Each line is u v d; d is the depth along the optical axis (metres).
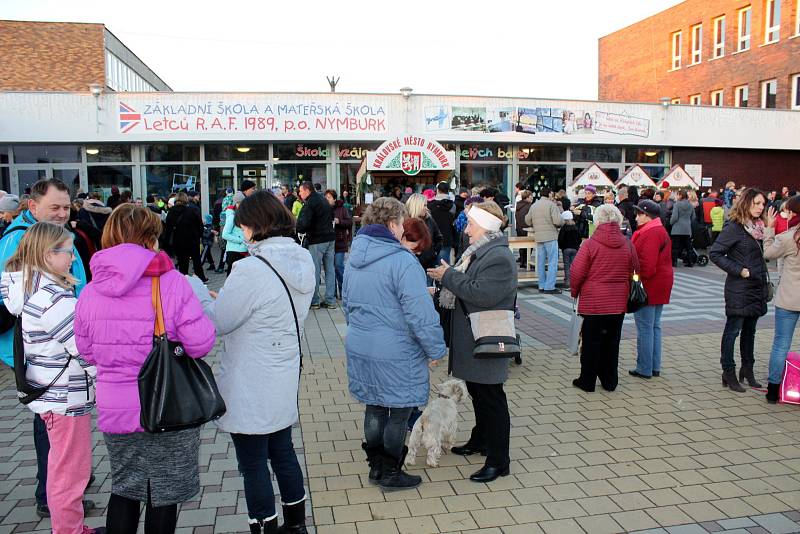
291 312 3.21
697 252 16.34
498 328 3.91
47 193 3.70
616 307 5.69
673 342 7.87
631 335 8.21
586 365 5.86
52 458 3.16
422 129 18.20
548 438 4.81
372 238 3.85
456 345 4.15
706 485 4.05
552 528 3.53
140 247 2.80
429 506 3.78
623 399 5.70
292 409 3.25
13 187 17.52
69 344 3.06
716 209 16.86
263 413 3.12
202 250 15.47
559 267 13.13
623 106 19.88
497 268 3.90
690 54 31.20
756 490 3.98
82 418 3.20
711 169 21.69
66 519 3.15
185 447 2.85
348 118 17.78
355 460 4.43
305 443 4.71
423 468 4.34
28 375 3.13
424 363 3.90
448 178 14.63
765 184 22.19
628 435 4.87
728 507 3.77
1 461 4.35
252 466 3.21
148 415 2.64
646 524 3.57
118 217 2.86
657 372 6.42
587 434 4.89
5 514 3.64
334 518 3.64
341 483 4.08
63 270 3.17
